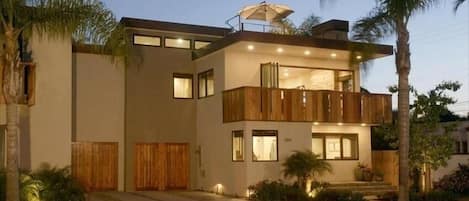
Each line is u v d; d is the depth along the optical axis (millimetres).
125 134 23203
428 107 20922
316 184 20516
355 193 19094
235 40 20547
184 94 24344
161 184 23609
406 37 17109
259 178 20672
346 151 23391
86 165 22594
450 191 20734
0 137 17641
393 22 17594
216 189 22469
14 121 13836
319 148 22844
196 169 24203
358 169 23094
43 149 18609
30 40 18406
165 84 23938
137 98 23438
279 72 24406
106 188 22938
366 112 23000
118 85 23312
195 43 24609
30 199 15141
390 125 22188
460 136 28766
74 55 22562
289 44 21125
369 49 19891
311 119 21859
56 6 14312
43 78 18750
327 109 22250
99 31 15133
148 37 23828
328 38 23500
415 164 20766
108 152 23031
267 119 20969
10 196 13609
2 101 17156
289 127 21484
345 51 22375
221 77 22266
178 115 24078
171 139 23906
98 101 22906
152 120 23641
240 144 21047
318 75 24312
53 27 14562
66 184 16688
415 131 20766
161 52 23938
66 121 19016
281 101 21375
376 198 21016
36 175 16578
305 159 20344
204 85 23781
